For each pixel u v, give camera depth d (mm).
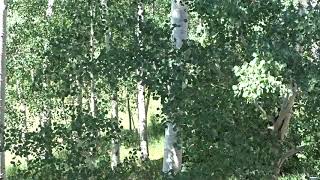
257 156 7773
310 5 7551
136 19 8297
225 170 7785
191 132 7773
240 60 7770
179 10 9789
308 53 7395
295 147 8492
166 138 9836
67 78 8344
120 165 8594
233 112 7934
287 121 8180
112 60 7871
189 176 7711
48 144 8016
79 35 8711
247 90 6418
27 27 20000
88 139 8117
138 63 7723
